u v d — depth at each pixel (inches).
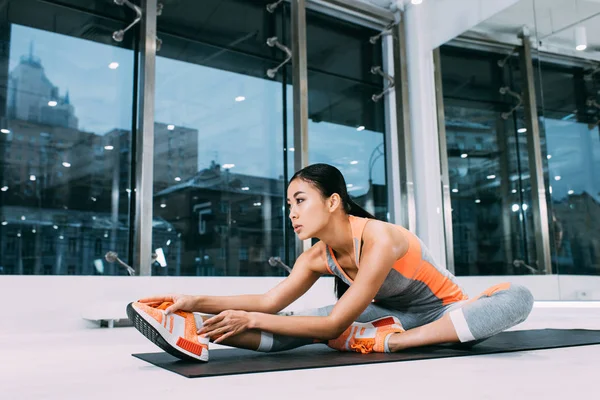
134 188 166.2
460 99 206.2
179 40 179.0
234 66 187.3
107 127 165.0
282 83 195.3
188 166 174.9
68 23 162.7
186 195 173.5
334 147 204.5
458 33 207.3
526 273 182.7
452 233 203.6
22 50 155.9
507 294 66.1
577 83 173.2
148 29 166.4
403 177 212.8
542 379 48.2
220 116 182.2
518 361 60.3
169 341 58.2
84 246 158.1
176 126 174.7
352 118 210.5
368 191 210.2
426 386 44.9
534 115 183.9
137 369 58.1
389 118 217.5
